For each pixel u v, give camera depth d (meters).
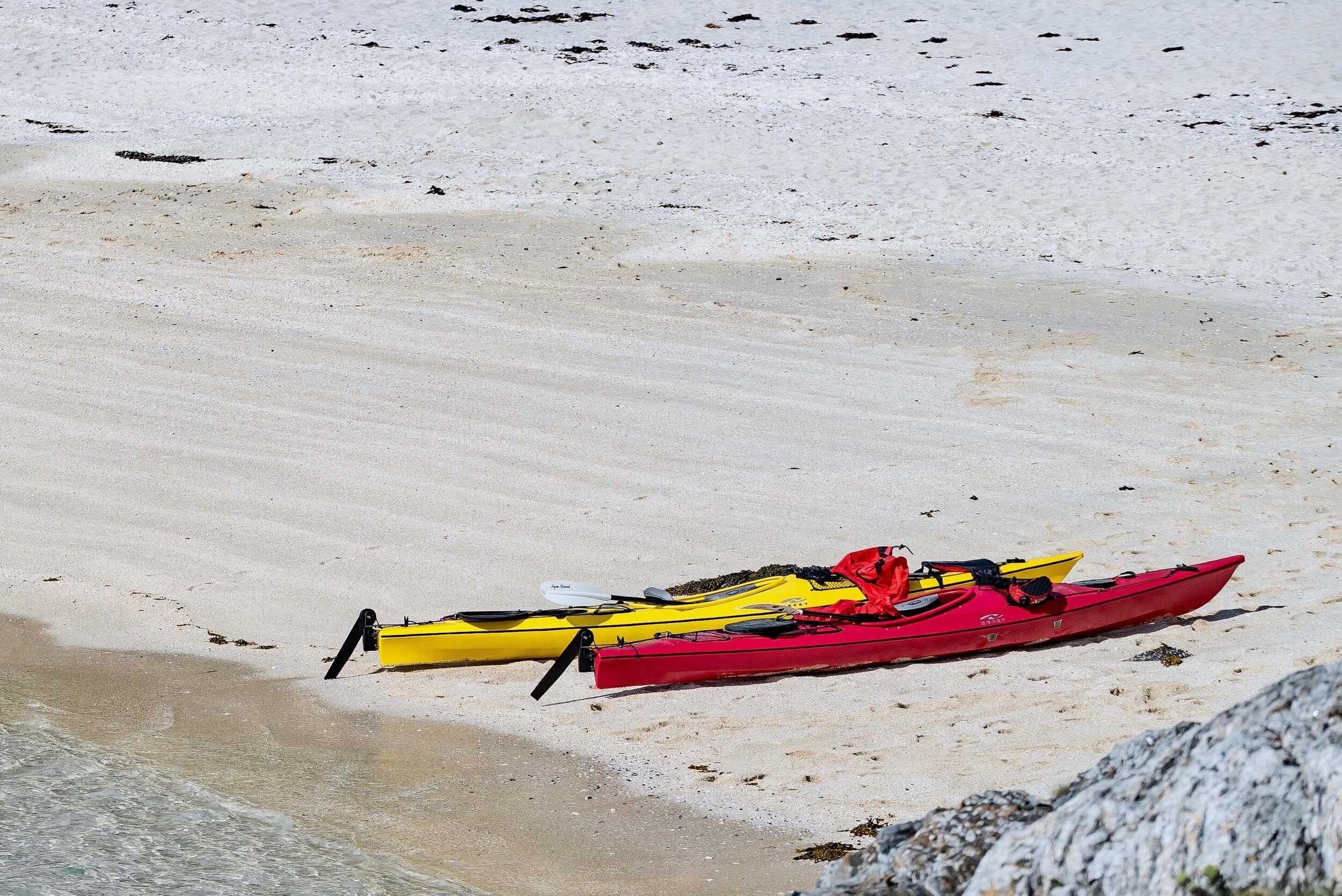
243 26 49.47
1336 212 30.95
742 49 49.00
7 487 17.62
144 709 11.53
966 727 10.59
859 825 8.97
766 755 10.34
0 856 8.55
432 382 21.58
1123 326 24.34
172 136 37.28
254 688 12.10
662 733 10.92
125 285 26.20
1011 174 34.28
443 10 53.09
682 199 32.31
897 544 15.66
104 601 14.34
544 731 11.06
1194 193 32.66
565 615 12.81
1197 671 11.41
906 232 30.16
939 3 56.69
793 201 32.16
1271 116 40.16
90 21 48.75
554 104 40.09
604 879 8.47
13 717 11.26
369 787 9.96
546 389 21.31
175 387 21.30
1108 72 46.53
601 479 17.91
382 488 17.61
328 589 14.62
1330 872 4.84
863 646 12.14
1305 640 12.02
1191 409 20.44
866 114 39.97
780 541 15.77
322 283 26.56
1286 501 16.75
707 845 8.89
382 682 12.30
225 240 29.05
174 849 8.80
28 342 23.11
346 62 45.12
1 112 39.19
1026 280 27.06
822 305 25.53
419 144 36.56
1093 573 14.51
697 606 12.86
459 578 14.80
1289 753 5.19
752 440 19.33
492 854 8.85
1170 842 5.24
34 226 29.64
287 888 8.24
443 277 26.91
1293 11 54.22
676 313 25.02
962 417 20.22
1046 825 5.73
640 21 52.81
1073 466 18.31
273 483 17.78
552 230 30.00
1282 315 24.92
